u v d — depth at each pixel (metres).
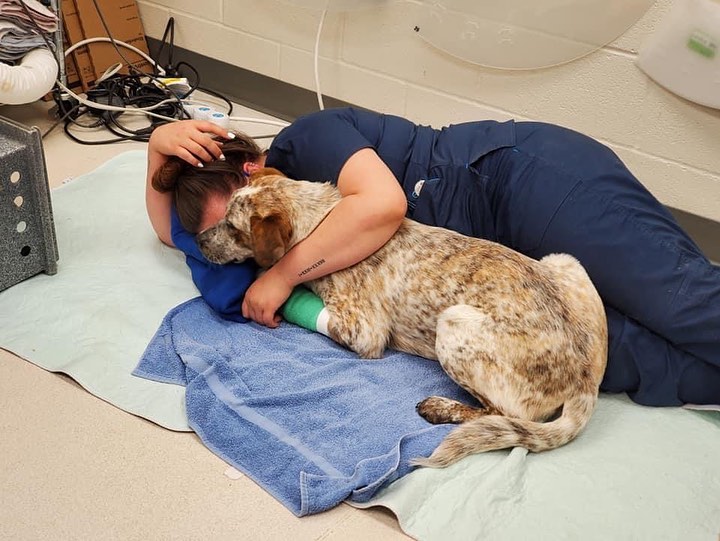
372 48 2.54
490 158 1.73
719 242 2.22
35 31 2.43
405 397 1.58
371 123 1.80
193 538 1.33
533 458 1.48
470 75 2.39
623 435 1.55
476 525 1.34
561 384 1.48
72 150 2.51
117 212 2.15
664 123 2.14
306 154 1.74
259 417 1.52
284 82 2.81
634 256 1.59
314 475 1.40
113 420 1.54
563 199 1.63
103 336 1.72
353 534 1.34
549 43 2.19
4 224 1.76
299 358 1.66
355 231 1.60
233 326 1.75
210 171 1.75
